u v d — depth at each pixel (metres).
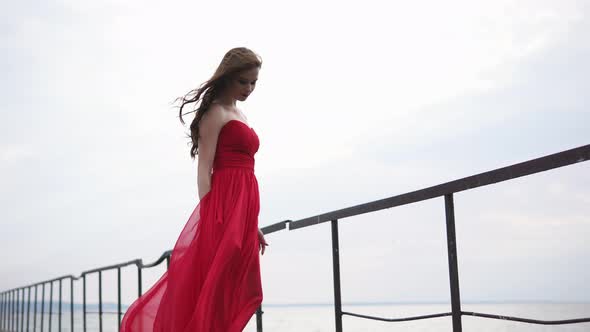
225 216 2.46
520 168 1.72
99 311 6.33
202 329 2.28
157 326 2.52
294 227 3.34
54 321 9.44
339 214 2.78
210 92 2.54
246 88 2.54
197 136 2.56
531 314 75.19
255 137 2.60
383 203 2.42
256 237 2.61
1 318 15.55
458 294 2.01
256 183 2.62
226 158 2.53
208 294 2.33
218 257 2.37
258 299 2.58
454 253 2.03
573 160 1.54
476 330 32.19
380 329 26.53
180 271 2.47
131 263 4.93
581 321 1.54
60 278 8.84
